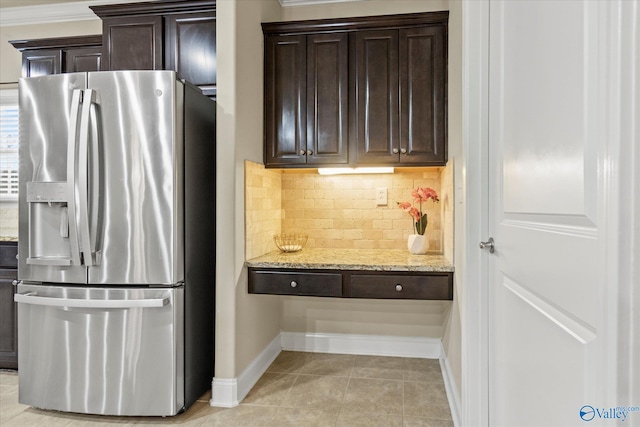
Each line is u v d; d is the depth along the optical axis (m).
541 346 1.11
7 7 3.27
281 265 2.36
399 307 2.95
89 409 2.06
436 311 2.91
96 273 2.04
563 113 0.93
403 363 2.81
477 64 1.70
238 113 2.27
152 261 2.03
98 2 3.20
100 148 2.02
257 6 2.57
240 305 2.31
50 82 2.05
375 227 2.99
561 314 0.98
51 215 2.05
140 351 2.03
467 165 1.72
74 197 1.97
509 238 1.41
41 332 2.10
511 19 1.36
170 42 2.56
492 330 1.64
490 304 1.66
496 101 1.55
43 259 2.03
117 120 2.02
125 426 2.00
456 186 2.10
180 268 2.07
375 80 2.57
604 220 0.73
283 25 2.62
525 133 1.22
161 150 2.02
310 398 2.29
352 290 2.32
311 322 3.07
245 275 2.38
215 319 2.28
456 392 2.04
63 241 2.04
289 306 3.09
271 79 2.67
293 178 3.07
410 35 2.53
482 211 1.69
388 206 2.97
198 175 2.27
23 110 2.08
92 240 2.02
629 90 0.65
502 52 1.47
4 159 3.36
